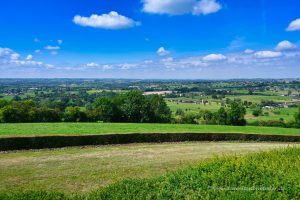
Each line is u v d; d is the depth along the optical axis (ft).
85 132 97.09
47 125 115.34
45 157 73.51
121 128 112.06
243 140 110.01
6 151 79.15
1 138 79.20
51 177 57.11
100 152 81.61
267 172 39.11
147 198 32.04
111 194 32.81
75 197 31.76
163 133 100.78
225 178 37.27
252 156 50.52
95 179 56.54
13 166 64.13
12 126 108.06
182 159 75.66
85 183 54.08
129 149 87.20
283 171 40.37
